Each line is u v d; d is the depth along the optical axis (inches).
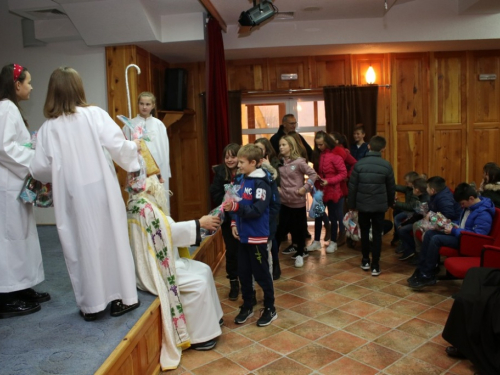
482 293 95.7
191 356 106.7
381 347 108.6
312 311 131.5
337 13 199.0
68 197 88.7
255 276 121.9
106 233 90.8
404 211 193.5
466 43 218.4
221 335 117.6
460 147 242.1
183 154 241.8
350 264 177.0
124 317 92.8
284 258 188.7
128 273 92.6
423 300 137.8
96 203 89.1
